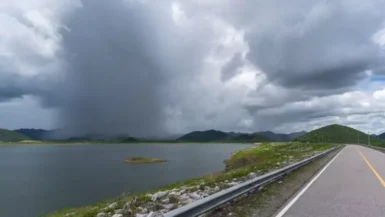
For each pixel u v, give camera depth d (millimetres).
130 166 82500
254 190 13047
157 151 188875
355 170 23812
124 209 11336
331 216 8953
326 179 18297
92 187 44969
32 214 29047
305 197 12188
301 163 24266
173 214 6238
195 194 13695
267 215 9078
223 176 19984
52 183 51438
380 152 59156
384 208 10078
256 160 55531
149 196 14109
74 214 13641
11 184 51312
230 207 10109
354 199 11742
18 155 149875
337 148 79750
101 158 123375
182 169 65312
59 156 139375
